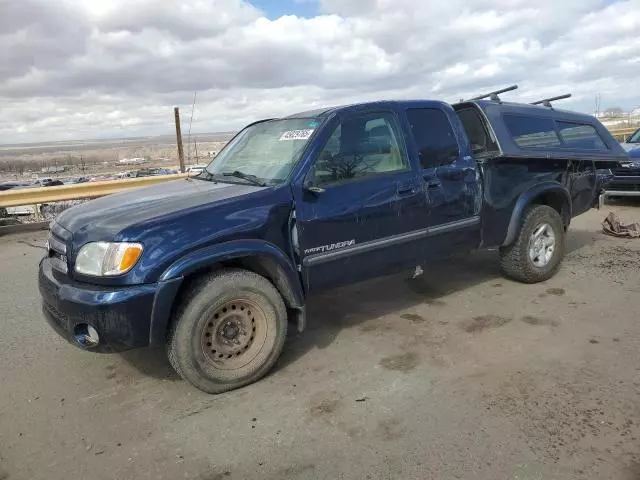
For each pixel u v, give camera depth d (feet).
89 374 12.37
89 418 10.44
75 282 10.69
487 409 10.02
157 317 10.27
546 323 14.21
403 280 18.65
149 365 12.75
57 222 12.45
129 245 10.11
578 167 18.81
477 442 9.00
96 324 10.07
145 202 11.97
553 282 17.81
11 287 19.99
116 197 13.35
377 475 8.30
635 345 12.55
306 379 11.66
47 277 11.36
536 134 17.61
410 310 15.70
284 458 8.88
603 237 24.70
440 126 15.02
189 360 10.73
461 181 15.08
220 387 11.18
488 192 15.80
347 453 8.91
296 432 9.62
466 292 17.13
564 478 8.01
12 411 10.80
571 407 9.96
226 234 10.93
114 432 9.92
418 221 14.19
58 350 13.78
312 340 13.78
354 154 13.15
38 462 9.06
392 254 13.87
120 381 11.98
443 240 14.96
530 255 17.24
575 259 20.68
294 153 12.73
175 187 13.79
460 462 8.50
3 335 14.90
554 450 8.69
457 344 13.12
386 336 13.83
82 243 10.69
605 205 34.06
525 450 8.72
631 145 33.60
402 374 11.66
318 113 13.57
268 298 11.53
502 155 15.85
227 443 9.40
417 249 14.40
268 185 12.17
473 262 20.63
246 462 8.84
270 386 11.43
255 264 11.98
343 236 12.79
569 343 12.85
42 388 11.75
